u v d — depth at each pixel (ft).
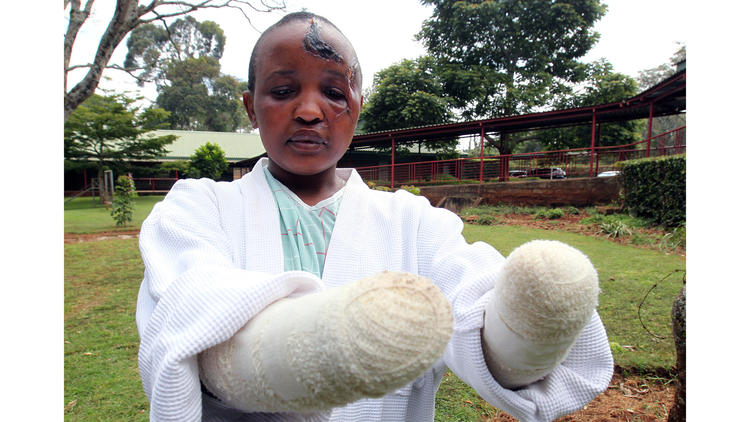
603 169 65.41
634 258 25.08
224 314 1.69
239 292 1.75
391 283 1.36
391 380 1.27
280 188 3.74
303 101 3.16
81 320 17.99
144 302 2.59
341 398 1.36
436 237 3.62
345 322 1.29
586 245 29.48
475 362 2.09
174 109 161.79
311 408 1.46
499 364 2.02
